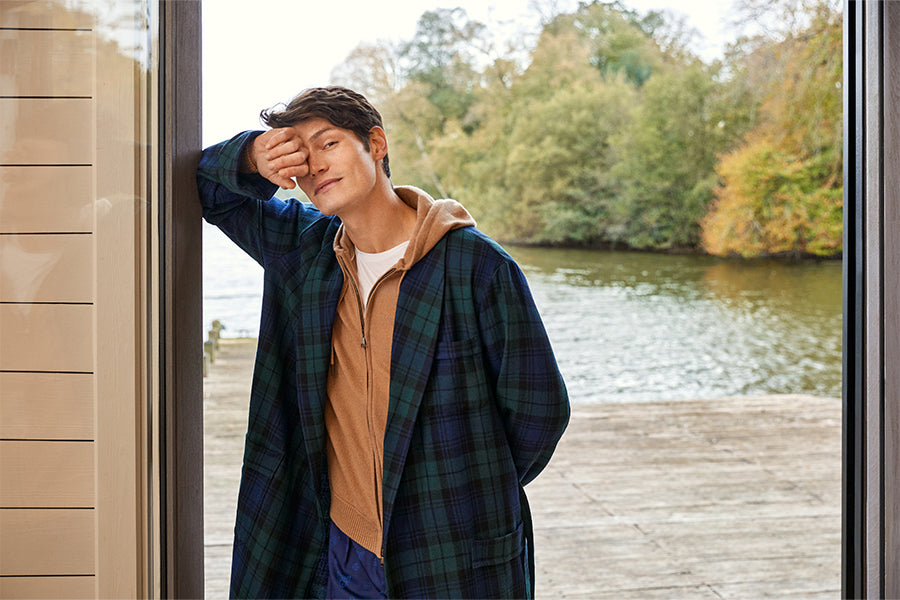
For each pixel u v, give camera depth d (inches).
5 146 45.5
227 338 149.3
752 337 470.6
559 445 195.2
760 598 104.2
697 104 509.7
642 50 515.2
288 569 52.5
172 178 47.2
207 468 149.9
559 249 521.7
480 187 514.6
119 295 46.2
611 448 192.5
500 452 49.6
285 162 48.4
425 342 48.0
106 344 46.3
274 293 53.2
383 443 49.2
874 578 51.2
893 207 50.3
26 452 46.6
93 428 46.6
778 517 139.2
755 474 168.7
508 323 48.5
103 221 45.9
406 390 48.0
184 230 49.2
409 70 498.6
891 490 50.8
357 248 51.3
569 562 116.8
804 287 488.7
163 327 47.2
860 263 51.3
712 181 508.7
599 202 518.6
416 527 48.6
